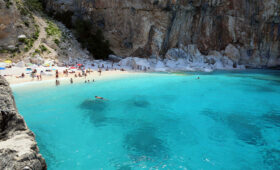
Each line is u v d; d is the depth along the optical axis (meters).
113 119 16.48
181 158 10.93
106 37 51.34
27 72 31.08
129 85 28.19
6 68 30.77
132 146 12.21
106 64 43.78
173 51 52.72
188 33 53.94
